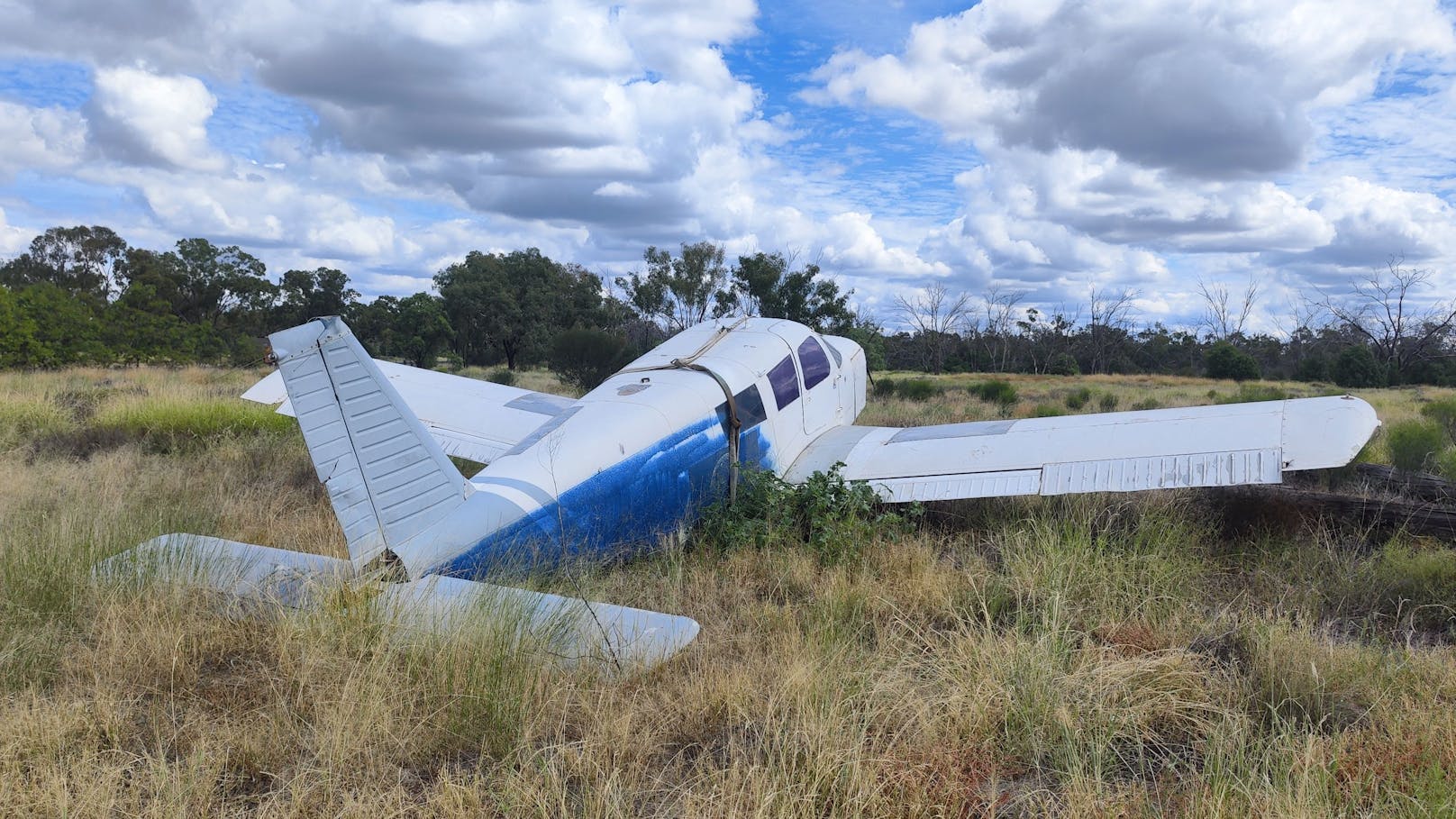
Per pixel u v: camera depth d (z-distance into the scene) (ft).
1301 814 8.48
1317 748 9.91
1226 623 15.06
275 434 34.53
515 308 187.01
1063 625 14.39
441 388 30.53
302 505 24.18
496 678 11.45
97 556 15.78
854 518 20.35
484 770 10.26
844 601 15.72
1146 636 14.17
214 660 12.91
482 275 192.24
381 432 14.98
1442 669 12.46
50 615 13.66
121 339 92.84
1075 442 22.03
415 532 15.16
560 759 10.26
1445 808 8.59
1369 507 20.85
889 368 214.69
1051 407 58.23
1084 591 16.49
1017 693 11.56
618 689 11.89
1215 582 18.16
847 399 29.91
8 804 8.91
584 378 75.82
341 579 13.98
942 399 67.82
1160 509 21.84
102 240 219.61
